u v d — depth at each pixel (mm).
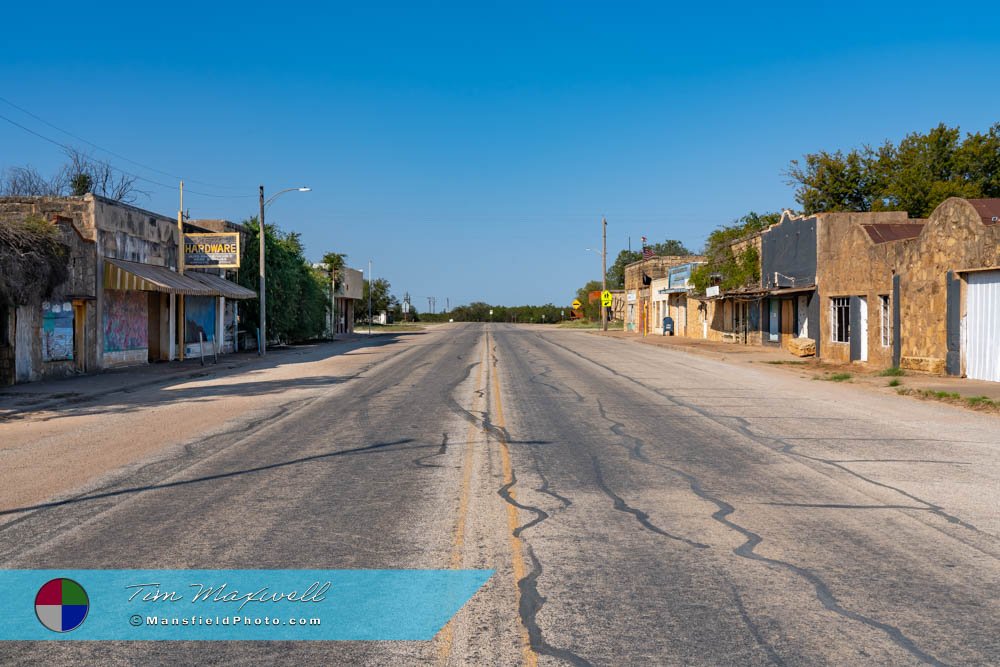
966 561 6117
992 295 19875
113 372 25125
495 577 5742
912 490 8539
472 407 15727
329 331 56469
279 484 8789
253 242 41562
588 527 7031
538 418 14117
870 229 28219
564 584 5590
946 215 21281
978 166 45094
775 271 37250
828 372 24234
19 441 12016
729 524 7156
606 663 4367
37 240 20375
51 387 20109
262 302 35125
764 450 10953
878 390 18969
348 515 7438
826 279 29844
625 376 23109
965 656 4453
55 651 4621
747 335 42438
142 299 28719
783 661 4391
